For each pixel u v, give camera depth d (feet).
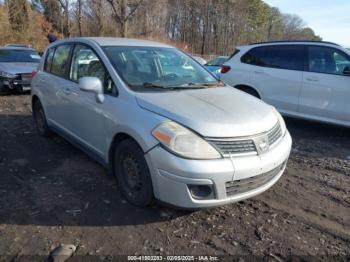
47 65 18.15
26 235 10.02
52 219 10.85
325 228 10.87
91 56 14.01
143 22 85.25
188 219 11.02
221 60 51.47
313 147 18.93
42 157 16.05
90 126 13.57
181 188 9.85
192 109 10.76
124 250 9.50
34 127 21.33
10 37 100.53
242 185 10.36
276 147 11.30
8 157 15.97
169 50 15.30
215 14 180.34
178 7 173.58
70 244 9.64
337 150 18.51
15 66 33.76
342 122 20.70
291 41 22.66
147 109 10.93
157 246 9.71
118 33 74.23
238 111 11.17
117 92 12.17
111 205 11.73
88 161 15.55
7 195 12.28
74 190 12.77
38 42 108.68
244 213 11.52
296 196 12.91
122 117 11.37
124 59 13.29
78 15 83.76
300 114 22.06
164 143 9.96
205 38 179.11
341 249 9.88
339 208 12.16
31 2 118.11
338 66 20.67
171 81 13.33
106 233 10.21
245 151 10.28
